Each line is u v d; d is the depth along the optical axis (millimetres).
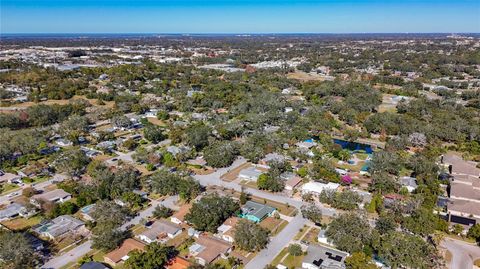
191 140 145250
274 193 112438
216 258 79812
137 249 80688
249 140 147625
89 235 89500
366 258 75375
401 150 142875
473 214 96875
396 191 110750
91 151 144375
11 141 136625
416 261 73438
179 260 77562
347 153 137000
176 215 96312
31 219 96938
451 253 82938
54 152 141000
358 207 102000
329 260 77250
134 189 111938
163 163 134375
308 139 160125
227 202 96500
